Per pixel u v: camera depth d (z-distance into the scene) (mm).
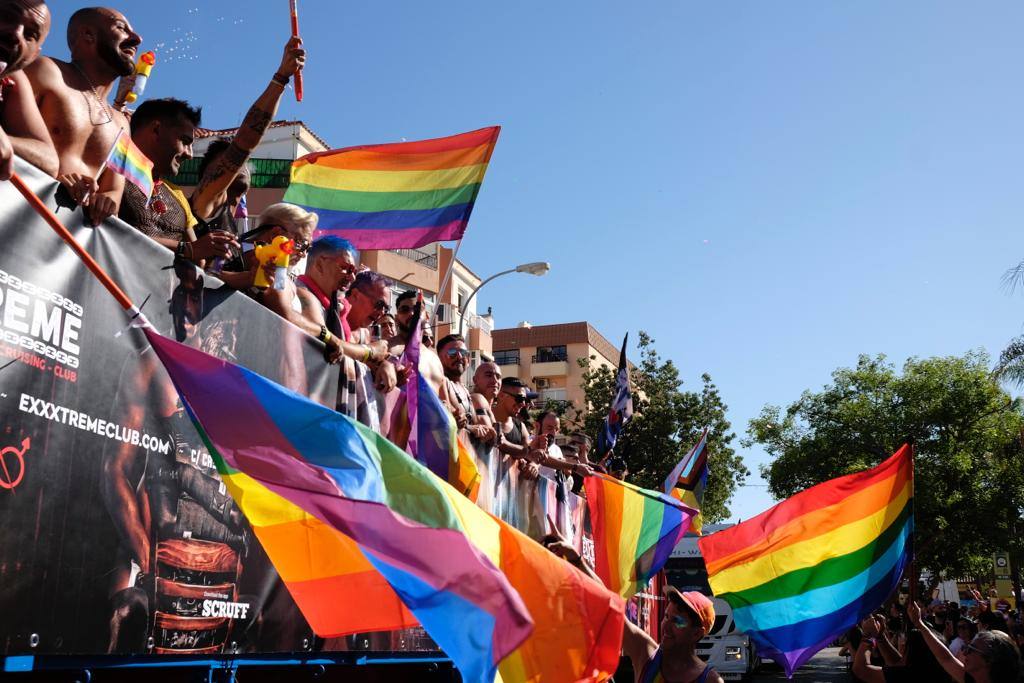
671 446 32281
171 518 3033
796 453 39531
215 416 2943
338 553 3418
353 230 7070
